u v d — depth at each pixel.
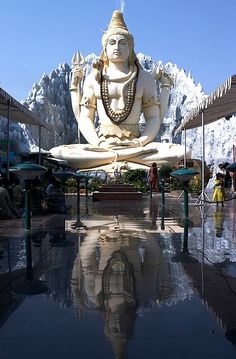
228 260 6.98
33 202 14.91
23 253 7.68
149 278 5.79
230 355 3.40
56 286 5.44
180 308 4.54
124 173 32.53
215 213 15.32
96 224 12.08
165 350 3.51
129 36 38.69
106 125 38.91
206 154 55.12
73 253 7.64
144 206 18.97
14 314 4.40
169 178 32.44
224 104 17.09
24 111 17.84
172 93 71.50
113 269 6.35
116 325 4.06
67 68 71.50
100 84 38.88
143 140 38.25
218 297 4.91
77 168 36.88
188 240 9.09
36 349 3.55
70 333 3.89
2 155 29.27
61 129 67.56
